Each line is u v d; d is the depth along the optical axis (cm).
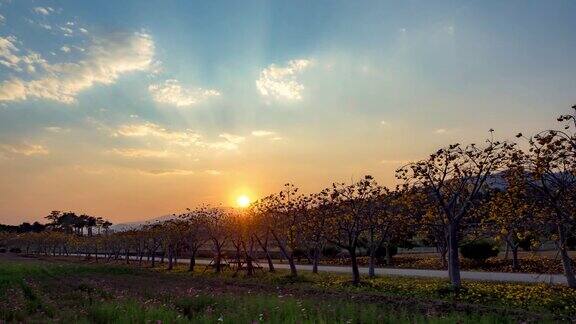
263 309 1920
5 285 3456
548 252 5591
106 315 1914
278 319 1698
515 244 4438
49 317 2105
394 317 1781
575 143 2300
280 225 4778
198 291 2961
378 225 4203
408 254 7269
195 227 6116
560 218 2664
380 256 6350
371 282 3566
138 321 1767
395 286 3219
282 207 4516
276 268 5791
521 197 2847
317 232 4297
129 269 5803
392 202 3903
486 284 3188
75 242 12325
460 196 3441
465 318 1742
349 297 2669
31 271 4916
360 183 3772
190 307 2239
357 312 1894
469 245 4959
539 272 4006
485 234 3744
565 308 2180
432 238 5838
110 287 3384
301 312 1886
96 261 9656
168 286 3512
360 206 3784
